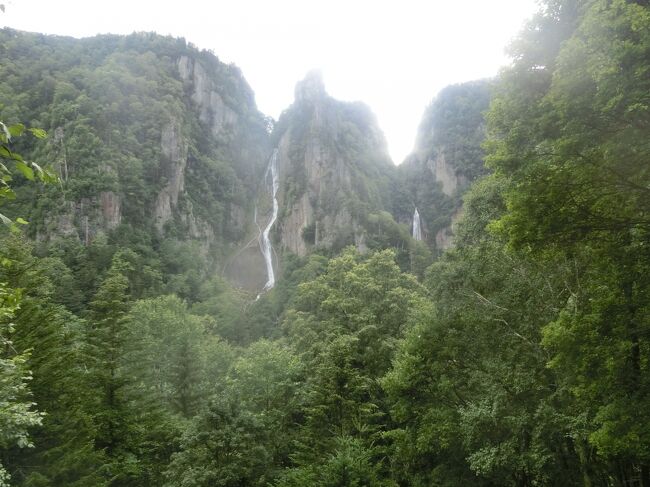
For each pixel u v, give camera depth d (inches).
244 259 5241.1
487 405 669.3
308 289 1670.8
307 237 4877.0
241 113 7362.2
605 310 411.5
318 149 5610.2
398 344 1037.8
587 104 342.0
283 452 943.7
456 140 6067.9
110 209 3821.4
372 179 5659.5
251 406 1037.8
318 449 830.5
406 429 809.5
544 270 673.6
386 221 4325.8
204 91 6756.9
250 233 5802.2
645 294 394.9
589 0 373.4
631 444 378.9
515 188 425.7
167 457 945.5
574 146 355.3
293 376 1121.4
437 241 5260.8
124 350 1001.5
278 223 5502.0
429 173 6097.4
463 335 794.2
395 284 1413.6
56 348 768.3
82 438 717.9
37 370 689.0
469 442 669.3
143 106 5137.8
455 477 749.9
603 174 359.6
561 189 375.2
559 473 658.2
